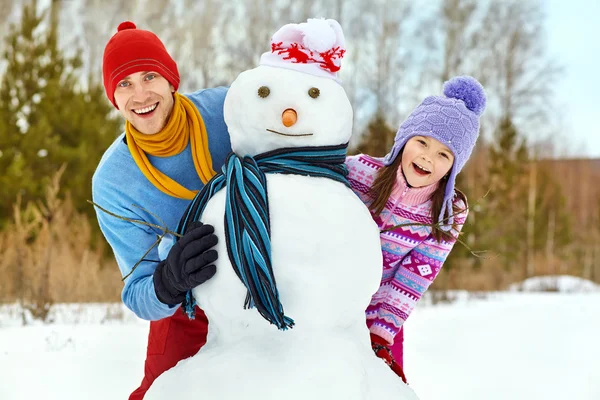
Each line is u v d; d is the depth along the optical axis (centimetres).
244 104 225
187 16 2247
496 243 1481
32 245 766
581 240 1961
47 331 561
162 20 2238
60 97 1042
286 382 195
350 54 2367
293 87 222
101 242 941
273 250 205
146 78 274
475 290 1296
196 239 213
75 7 2236
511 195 1838
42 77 1031
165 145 274
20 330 564
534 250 1766
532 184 1803
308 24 231
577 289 1518
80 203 959
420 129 264
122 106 274
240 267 205
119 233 275
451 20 2581
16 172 923
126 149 281
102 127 1073
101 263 907
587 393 438
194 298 221
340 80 237
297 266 204
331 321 210
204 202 226
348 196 221
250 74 230
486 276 1381
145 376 296
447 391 436
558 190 1994
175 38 2203
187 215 227
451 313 847
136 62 273
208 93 300
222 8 2266
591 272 1778
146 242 274
